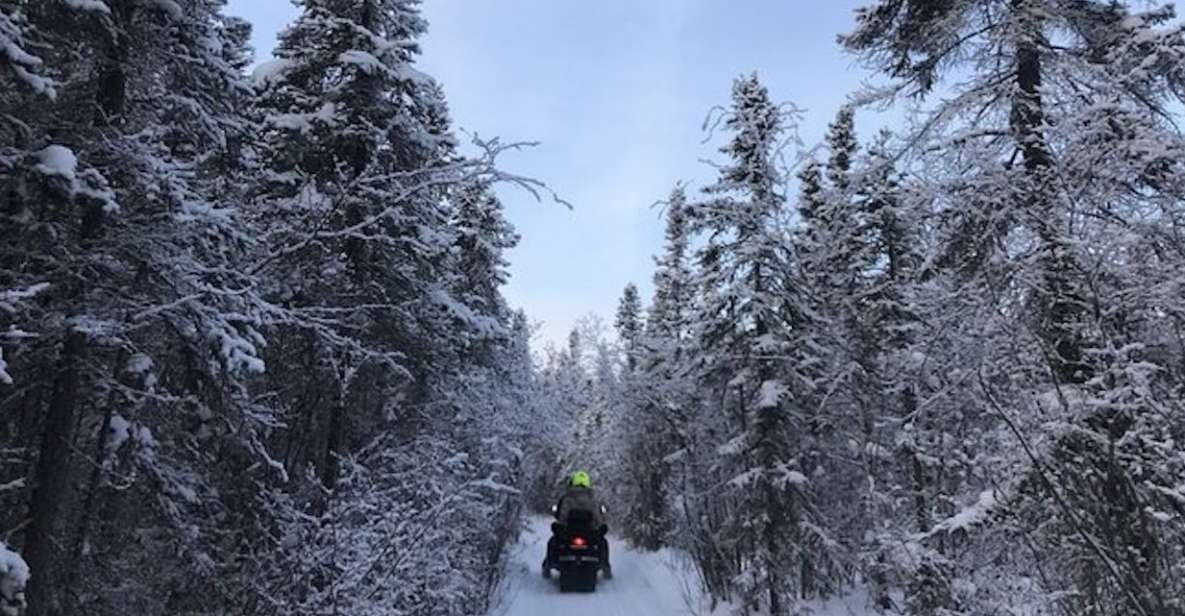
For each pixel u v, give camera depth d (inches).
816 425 636.7
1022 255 326.0
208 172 380.8
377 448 508.4
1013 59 396.2
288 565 337.7
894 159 386.9
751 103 669.9
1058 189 311.9
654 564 900.0
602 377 1192.8
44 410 302.5
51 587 272.4
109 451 294.7
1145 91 345.4
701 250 669.9
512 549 937.5
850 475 633.6
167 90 317.4
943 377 357.7
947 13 415.5
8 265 259.6
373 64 461.4
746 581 586.9
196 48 315.6
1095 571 199.6
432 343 510.0
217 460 347.9
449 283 574.9
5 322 245.0
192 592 339.9
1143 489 209.6
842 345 532.4
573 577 721.0
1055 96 360.2
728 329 645.3
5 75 218.2
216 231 279.0
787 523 597.6
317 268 432.8
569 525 746.2
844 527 609.9
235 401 306.8
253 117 474.0
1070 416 220.7
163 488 316.2
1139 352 272.4
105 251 263.0
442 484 487.8
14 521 282.5
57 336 254.7
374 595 343.0
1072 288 299.7
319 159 485.1
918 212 365.4
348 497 407.8
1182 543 194.4
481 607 586.9
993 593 302.8
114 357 299.1
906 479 512.7
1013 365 289.0
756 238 626.2
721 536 642.8
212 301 274.4
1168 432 226.2
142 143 269.7
